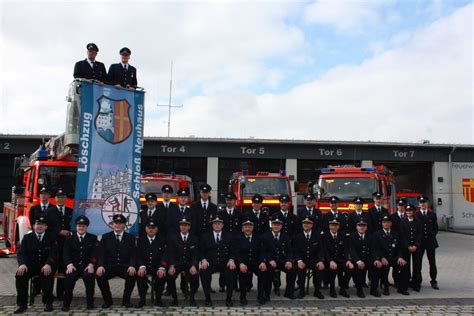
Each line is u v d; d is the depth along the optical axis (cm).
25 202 1134
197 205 946
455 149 2770
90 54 959
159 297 809
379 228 1046
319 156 2678
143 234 840
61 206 866
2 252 1374
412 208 967
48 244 795
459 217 2762
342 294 914
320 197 1459
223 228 893
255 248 871
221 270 850
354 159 2697
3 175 2709
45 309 758
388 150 2730
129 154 891
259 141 2611
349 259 900
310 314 748
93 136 862
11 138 2495
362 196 1412
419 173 2994
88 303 777
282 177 1548
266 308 790
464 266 1323
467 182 2781
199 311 763
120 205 873
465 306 806
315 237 909
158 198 1410
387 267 924
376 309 784
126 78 976
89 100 862
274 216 1010
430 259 999
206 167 2725
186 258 837
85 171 852
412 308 790
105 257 801
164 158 2723
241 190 1515
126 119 894
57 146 1133
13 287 940
